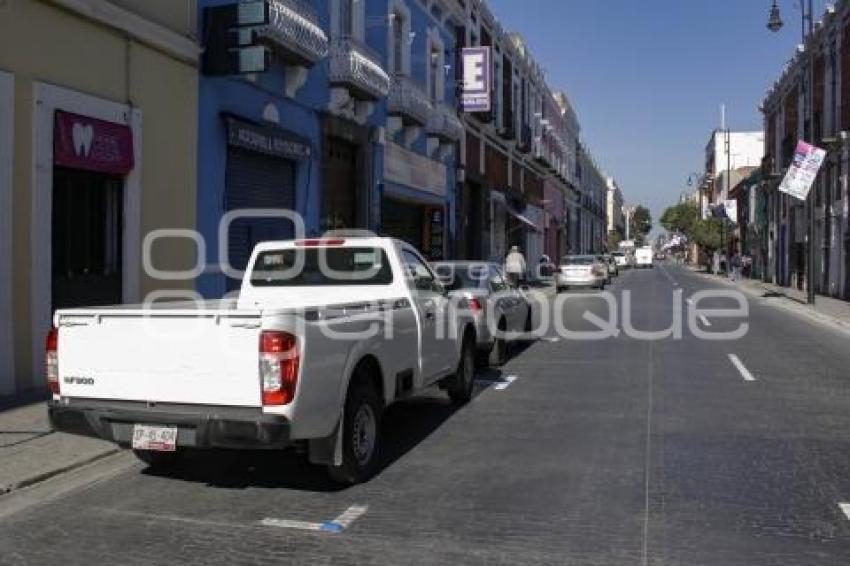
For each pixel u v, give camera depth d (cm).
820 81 3638
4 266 937
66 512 594
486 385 1150
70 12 1029
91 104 1071
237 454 764
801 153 2819
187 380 594
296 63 1599
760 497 622
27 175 967
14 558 505
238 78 1445
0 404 910
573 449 775
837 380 1183
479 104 2944
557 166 5772
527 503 610
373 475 692
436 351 881
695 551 511
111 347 615
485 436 836
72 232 1064
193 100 1305
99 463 726
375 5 2138
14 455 720
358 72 1841
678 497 622
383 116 2206
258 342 574
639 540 530
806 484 657
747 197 6088
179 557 505
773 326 2047
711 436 826
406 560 498
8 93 937
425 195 2619
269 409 575
